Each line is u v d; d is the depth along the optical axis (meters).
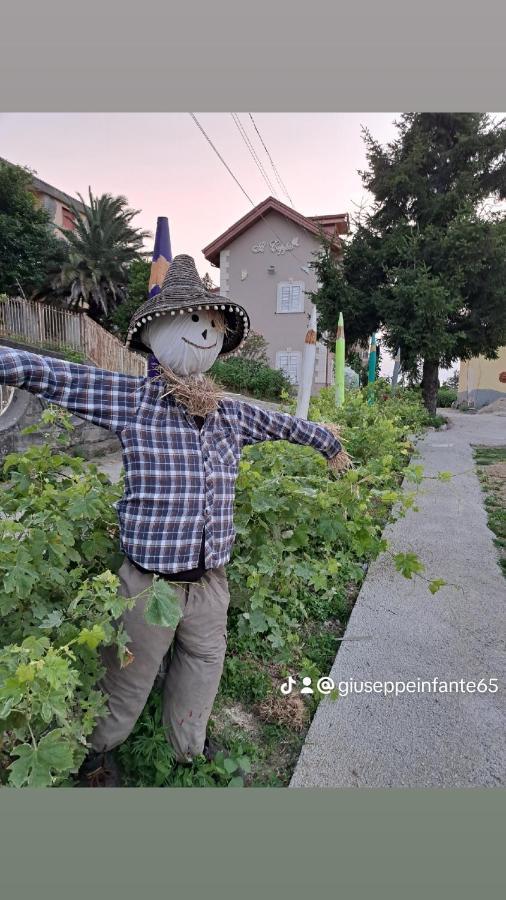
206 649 1.83
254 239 19.67
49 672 1.21
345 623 3.22
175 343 1.78
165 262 2.87
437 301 12.46
